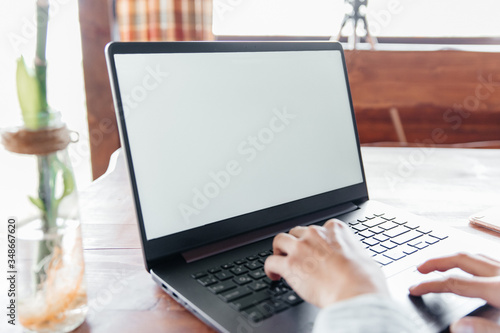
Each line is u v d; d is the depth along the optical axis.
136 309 0.46
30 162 0.40
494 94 1.78
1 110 1.06
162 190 0.53
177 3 1.59
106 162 1.71
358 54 1.75
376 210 0.72
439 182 0.93
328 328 0.34
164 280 0.48
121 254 0.59
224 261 0.53
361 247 0.46
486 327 0.38
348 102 0.78
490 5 1.82
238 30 1.86
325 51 0.76
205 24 1.68
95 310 0.45
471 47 1.82
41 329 0.41
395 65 1.76
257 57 0.66
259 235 0.60
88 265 0.55
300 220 0.66
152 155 0.53
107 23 1.63
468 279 0.45
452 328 0.39
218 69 0.61
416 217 0.69
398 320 0.34
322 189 0.71
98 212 0.75
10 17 1.14
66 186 0.42
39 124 0.38
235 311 0.42
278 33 1.86
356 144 0.78
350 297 0.37
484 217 0.70
